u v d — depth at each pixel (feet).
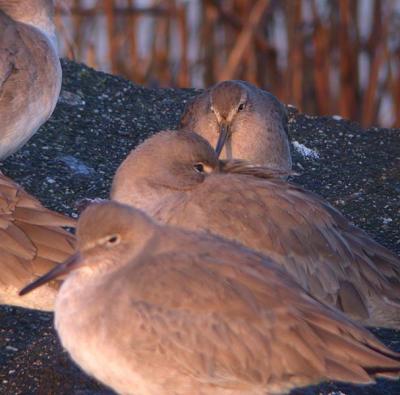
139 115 58.80
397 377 33.35
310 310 33.73
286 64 74.54
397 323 40.40
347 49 74.43
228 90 50.78
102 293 33.88
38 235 39.65
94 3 73.77
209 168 42.52
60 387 38.86
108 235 34.45
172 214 39.58
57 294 36.78
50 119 56.75
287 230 39.42
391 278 40.52
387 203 51.96
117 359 33.65
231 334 33.47
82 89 59.98
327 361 33.32
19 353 40.55
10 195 40.24
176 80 74.79
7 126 49.34
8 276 38.96
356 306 39.58
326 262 39.65
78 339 33.83
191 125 51.90
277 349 33.40
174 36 75.15
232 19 74.95
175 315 33.53
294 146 57.21
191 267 34.06
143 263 34.30
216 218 39.14
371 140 58.49
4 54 49.11
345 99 74.79
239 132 50.60
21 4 51.13
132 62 73.92
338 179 54.49
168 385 34.06
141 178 41.88
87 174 52.54
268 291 33.76
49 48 50.88
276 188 40.52
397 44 75.82
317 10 74.74
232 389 34.24
